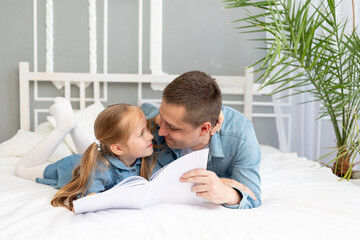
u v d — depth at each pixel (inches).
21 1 99.7
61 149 77.9
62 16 100.7
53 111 59.6
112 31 102.7
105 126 45.4
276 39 57.7
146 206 42.8
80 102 100.0
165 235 34.8
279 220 39.5
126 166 48.8
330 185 55.2
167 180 41.1
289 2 66.1
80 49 101.8
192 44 105.7
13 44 100.6
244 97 105.1
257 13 105.4
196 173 40.9
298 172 65.2
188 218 39.2
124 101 104.3
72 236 34.2
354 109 70.1
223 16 105.8
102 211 41.1
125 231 35.7
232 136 47.5
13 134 102.5
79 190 43.8
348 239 35.4
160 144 51.1
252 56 107.0
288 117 96.9
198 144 47.9
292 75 92.0
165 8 104.2
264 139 110.3
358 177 71.8
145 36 103.8
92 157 44.6
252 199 44.8
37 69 101.6
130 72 104.3
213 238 34.6
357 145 65.3
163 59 105.3
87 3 100.8
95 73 100.0
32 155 59.3
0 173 61.7
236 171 48.4
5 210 41.2
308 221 39.4
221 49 106.6
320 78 68.7
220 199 41.6
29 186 53.6
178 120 39.9
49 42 100.4
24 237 33.9
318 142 95.5
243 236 35.0
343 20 83.0
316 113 95.0
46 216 39.5
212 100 40.9
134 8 102.7
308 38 61.3
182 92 39.3
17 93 101.8
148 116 53.2
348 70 73.8
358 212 42.8
